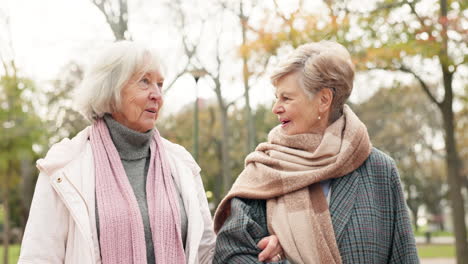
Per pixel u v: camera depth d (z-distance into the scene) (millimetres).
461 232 11383
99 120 2580
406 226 2451
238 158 31734
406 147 35125
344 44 9797
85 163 2439
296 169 2484
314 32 9680
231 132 32188
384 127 34062
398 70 10633
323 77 2441
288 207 2443
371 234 2393
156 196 2475
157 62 2533
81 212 2297
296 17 9680
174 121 29609
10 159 16453
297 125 2527
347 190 2459
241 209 2475
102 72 2488
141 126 2533
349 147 2453
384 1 10062
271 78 2541
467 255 11289
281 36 9688
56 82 18266
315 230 2375
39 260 2268
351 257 2363
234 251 2426
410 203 44500
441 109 11492
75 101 2543
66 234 2352
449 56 10203
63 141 2463
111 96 2488
